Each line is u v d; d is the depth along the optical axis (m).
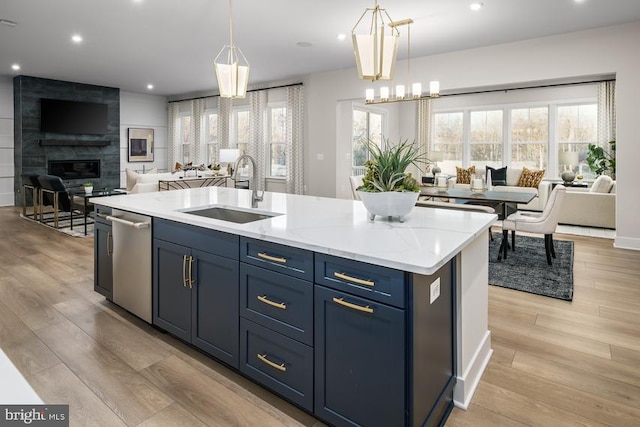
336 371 1.66
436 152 8.98
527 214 5.31
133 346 2.45
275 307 1.86
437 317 1.68
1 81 8.17
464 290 1.90
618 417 1.79
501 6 4.23
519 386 2.04
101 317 2.87
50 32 5.19
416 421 1.52
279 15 4.54
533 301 3.18
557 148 8.48
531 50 5.32
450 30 4.97
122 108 9.94
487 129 9.21
